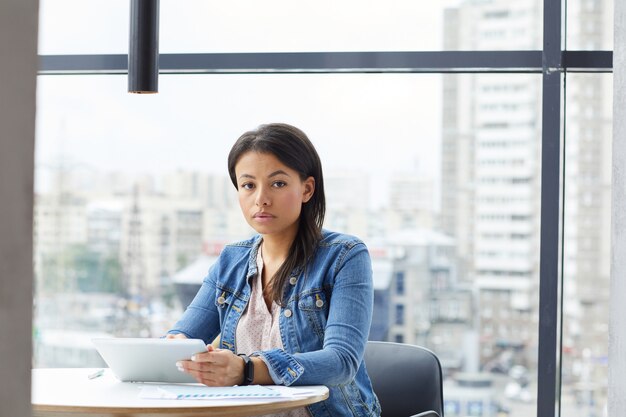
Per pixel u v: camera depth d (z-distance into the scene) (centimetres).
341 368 268
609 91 402
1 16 79
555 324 399
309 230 294
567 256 410
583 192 406
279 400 236
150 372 260
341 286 285
